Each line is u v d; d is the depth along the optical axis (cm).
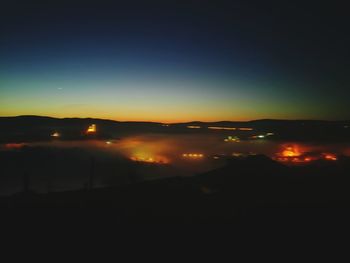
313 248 1007
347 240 1069
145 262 916
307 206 1438
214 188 1830
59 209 1355
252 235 1108
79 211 1335
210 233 1125
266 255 962
